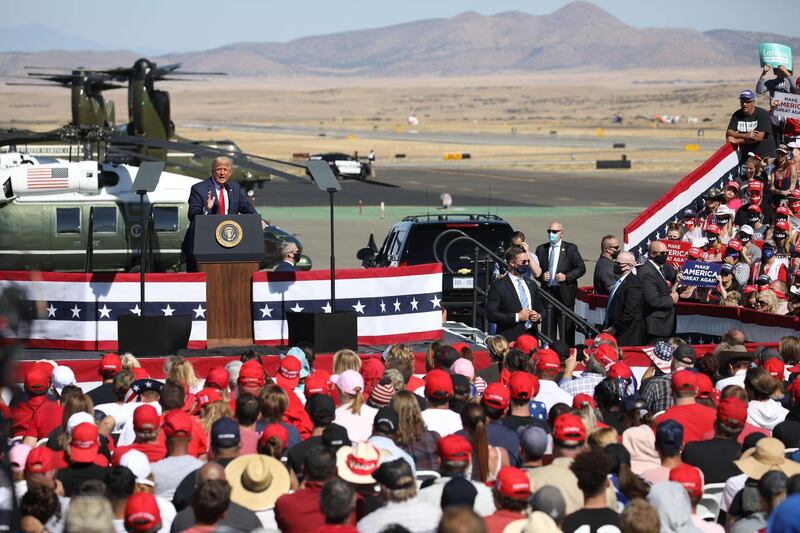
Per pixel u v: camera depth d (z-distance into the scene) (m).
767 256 32.31
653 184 129.62
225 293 26.48
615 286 27.80
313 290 26.89
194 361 24.70
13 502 11.10
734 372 21.12
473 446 14.20
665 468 13.98
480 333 29.94
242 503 12.77
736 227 36.06
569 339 31.80
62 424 15.31
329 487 10.60
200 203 26.58
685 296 31.80
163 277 26.23
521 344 21.53
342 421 16.45
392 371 17.12
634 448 15.21
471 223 34.34
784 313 29.48
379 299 27.44
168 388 15.55
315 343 25.20
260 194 112.94
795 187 36.00
